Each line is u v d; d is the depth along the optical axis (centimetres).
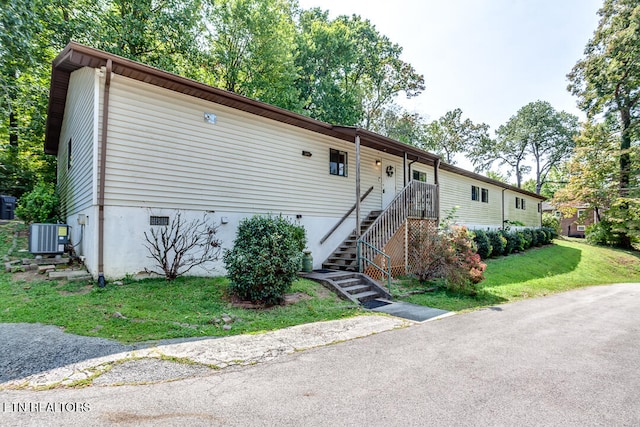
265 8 1588
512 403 290
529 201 2712
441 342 471
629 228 2181
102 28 1232
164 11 1396
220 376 333
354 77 2516
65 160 1060
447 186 1662
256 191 852
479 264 867
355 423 250
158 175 688
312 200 993
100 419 245
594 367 388
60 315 468
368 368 364
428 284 927
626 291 1143
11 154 1528
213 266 762
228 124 802
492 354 425
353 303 682
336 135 1048
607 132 2289
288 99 1723
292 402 282
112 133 631
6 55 938
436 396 300
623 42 2014
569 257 1900
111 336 420
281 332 495
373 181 1220
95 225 615
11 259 766
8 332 411
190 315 517
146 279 657
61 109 1058
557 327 585
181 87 700
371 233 927
